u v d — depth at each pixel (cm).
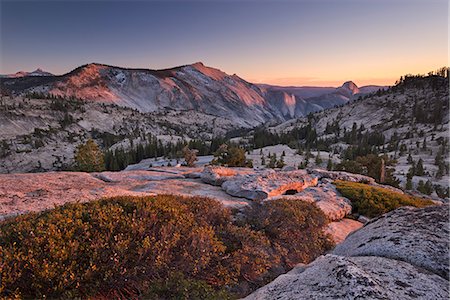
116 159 13725
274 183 2058
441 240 439
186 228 788
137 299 604
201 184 2327
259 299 383
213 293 605
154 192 1869
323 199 1988
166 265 657
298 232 1164
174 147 16700
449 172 11581
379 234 513
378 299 302
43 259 567
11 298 500
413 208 598
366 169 6412
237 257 805
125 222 724
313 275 400
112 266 623
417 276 361
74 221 701
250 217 1189
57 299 538
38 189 1587
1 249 556
